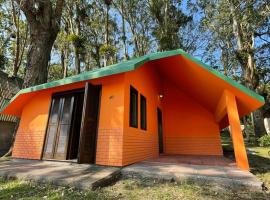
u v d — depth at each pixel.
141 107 6.67
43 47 8.89
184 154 8.93
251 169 5.17
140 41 21.94
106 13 19.69
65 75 20.94
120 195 3.25
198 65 5.35
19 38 19.20
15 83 16.64
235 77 19.25
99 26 21.67
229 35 18.14
